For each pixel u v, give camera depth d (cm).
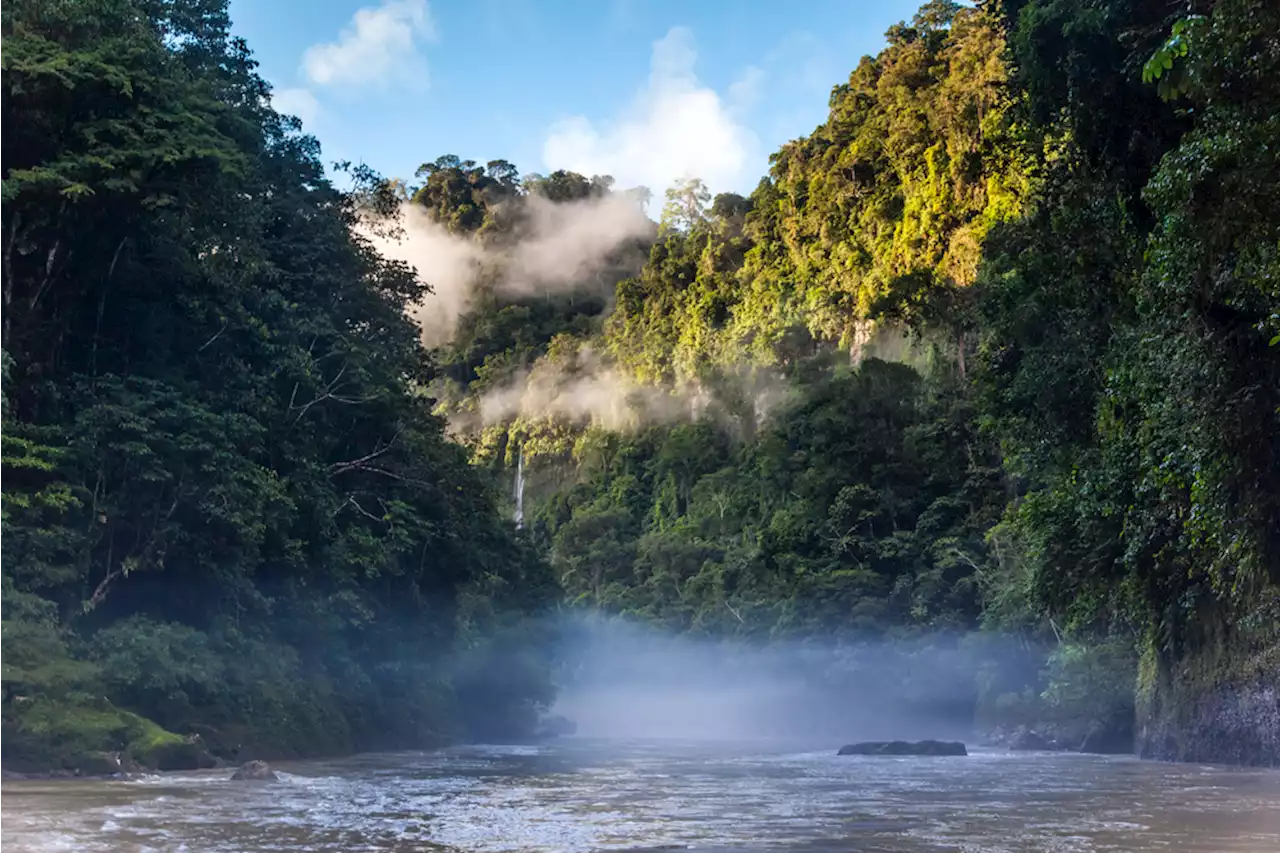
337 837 1006
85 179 2336
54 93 2286
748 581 6675
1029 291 2638
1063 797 1552
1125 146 2052
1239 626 2220
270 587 2875
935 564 5403
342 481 3578
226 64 3481
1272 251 1226
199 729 2281
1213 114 1245
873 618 5344
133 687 2208
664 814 1266
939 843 986
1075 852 916
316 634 3005
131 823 1098
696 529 8531
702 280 11600
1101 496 2259
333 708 2966
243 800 1400
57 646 2072
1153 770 2217
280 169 3650
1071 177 2348
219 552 2586
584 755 3005
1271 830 1111
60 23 2372
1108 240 2262
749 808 1354
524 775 2047
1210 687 2497
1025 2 2352
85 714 1962
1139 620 2941
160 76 2556
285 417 3048
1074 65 1941
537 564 5716
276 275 3297
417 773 2109
